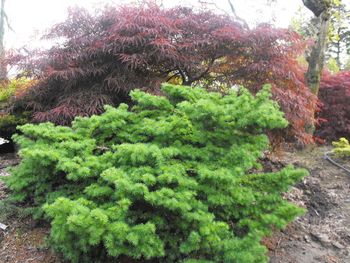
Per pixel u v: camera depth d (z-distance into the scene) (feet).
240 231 8.02
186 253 7.07
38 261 8.18
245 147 8.02
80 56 12.19
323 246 9.59
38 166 8.90
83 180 8.80
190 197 6.98
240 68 13.19
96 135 9.87
